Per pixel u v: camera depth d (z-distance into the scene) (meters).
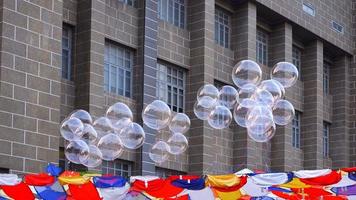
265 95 13.94
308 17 30.36
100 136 14.87
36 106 17.86
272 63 29.28
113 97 21.73
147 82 22.70
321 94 31.02
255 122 13.63
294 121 30.50
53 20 18.70
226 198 13.02
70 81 20.59
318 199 13.34
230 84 26.61
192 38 25.50
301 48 31.39
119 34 22.28
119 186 12.41
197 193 12.92
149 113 14.92
